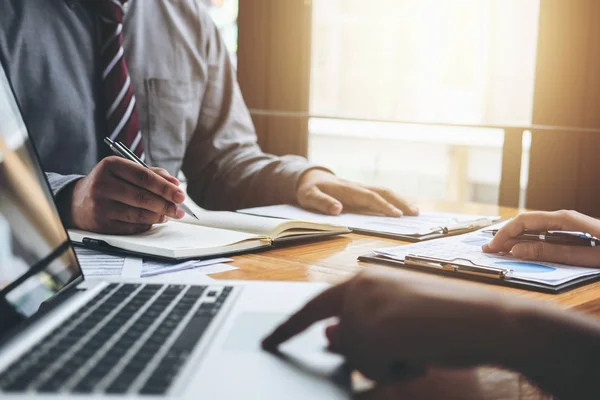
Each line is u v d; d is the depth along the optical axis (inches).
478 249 39.4
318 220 48.2
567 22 87.1
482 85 113.3
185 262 35.1
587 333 16.8
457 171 175.9
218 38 74.0
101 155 61.7
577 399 16.7
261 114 113.1
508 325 16.5
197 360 17.2
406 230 45.4
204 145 70.0
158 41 67.8
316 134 172.9
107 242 38.1
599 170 88.4
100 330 19.8
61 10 59.4
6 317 20.0
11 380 15.5
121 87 60.1
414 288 17.3
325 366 17.2
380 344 16.3
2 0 56.7
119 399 14.5
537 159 91.1
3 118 26.8
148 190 40.0
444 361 16.3
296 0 109.9
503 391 22.7
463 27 125.4
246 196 60.9
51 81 58.2
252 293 24.7
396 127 148.9
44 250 24.8
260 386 15.7
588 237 36.0
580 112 88.4
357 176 182.4
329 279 32.4
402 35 140.4
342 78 142.6
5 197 23.6
